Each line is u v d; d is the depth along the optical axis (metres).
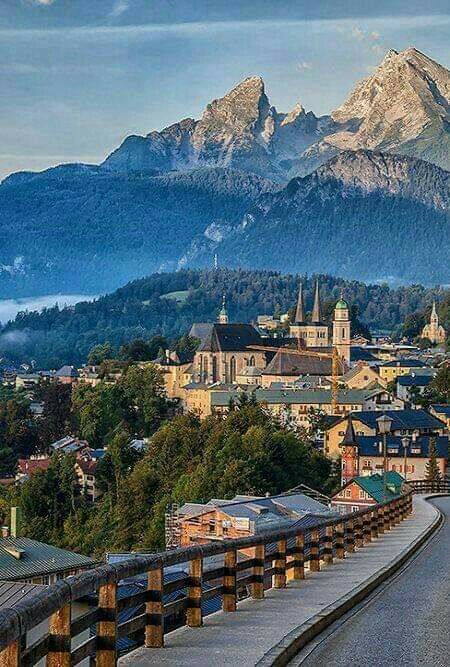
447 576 42.19
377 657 24.78
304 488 171.25
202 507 121.31
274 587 35.12
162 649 23.20
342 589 35.09
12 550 78.19
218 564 44.56
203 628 26.14
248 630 26.09
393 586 38.62
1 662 14.73
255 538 31.61
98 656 19.75
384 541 59.03
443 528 73.12
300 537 38.28
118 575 20.06
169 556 23.80
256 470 185.50
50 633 17.38
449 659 24.59
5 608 14.97
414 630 28.61
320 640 26.81
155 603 23.25
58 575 78.06
